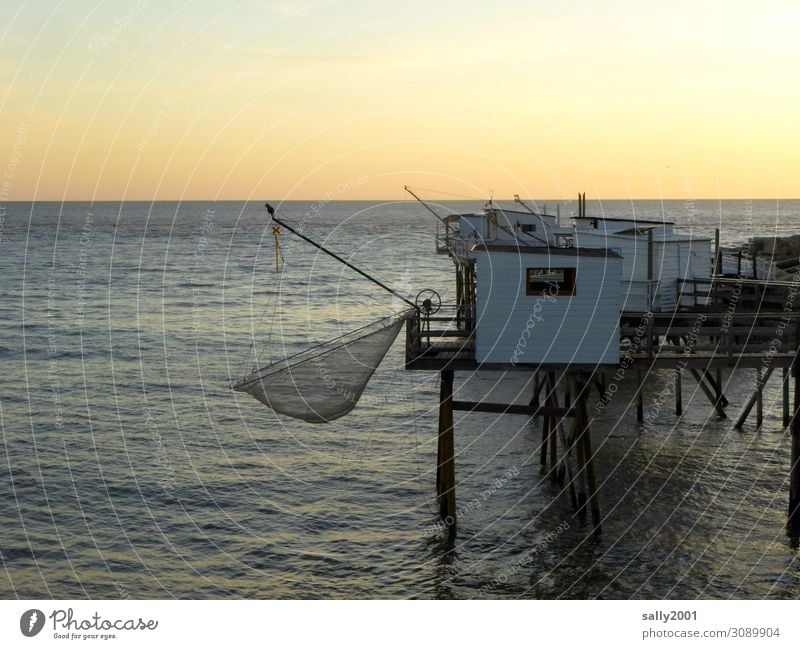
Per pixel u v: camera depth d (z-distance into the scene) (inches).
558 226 1549.0
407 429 1224.2
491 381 1501.0
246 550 824.9
